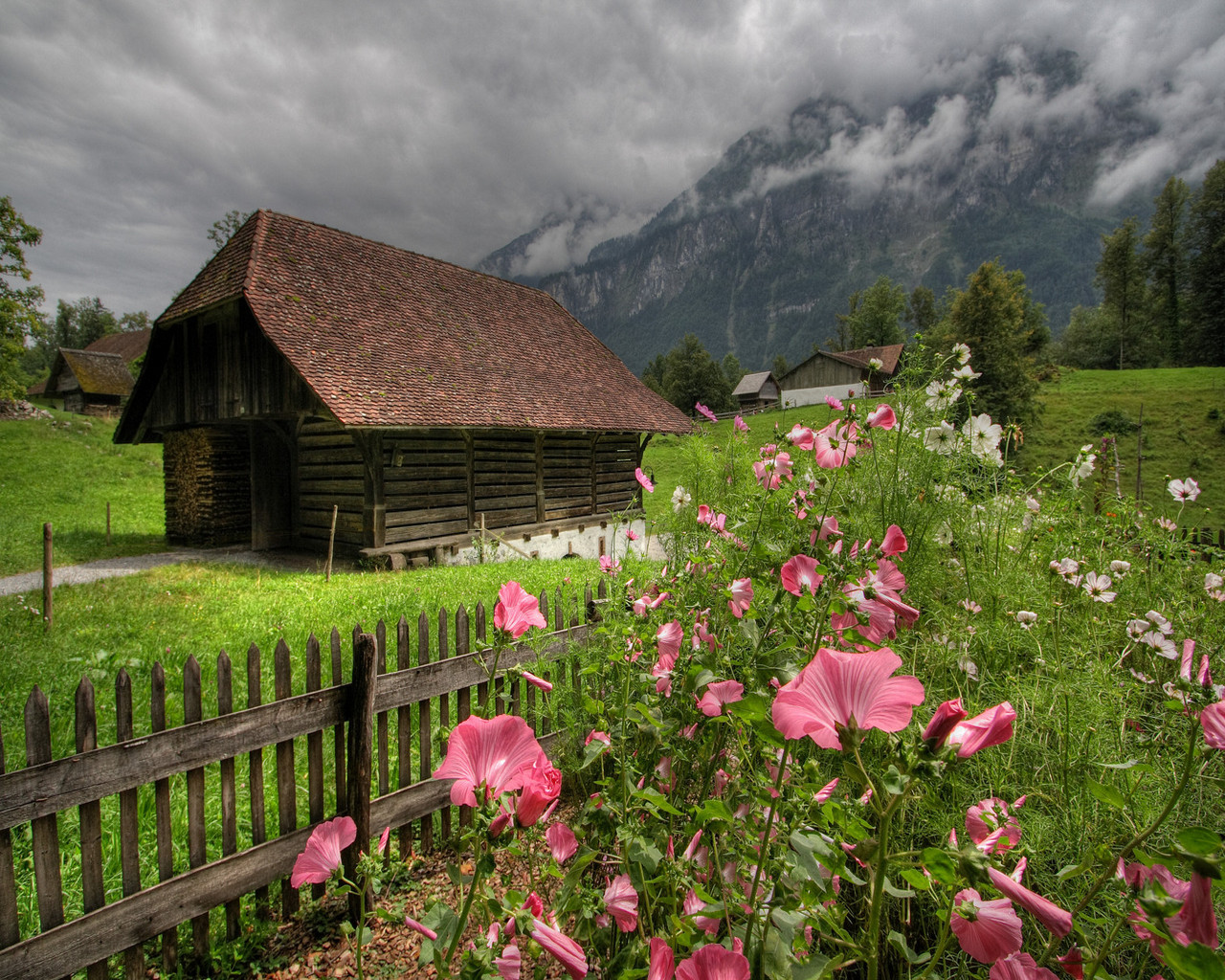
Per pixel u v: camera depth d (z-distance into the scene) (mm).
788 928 1025
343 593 7496
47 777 1933
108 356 42844
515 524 13398
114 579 9125
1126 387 43000
